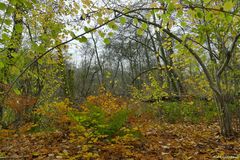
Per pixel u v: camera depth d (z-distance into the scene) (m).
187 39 6.86
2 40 3.73
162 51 14.45
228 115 7.55
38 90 9.45
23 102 7.61
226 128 7.49
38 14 6.30
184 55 8.34
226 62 7.13
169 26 4.01
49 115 8.09
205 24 6.26
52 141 6.41
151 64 30.08
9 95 6.63
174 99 13.96
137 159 5.10
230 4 3.29
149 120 10.27
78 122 6.08
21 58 3.66
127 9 4.38
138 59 32.16
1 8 3.22
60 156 4.95
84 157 5.02
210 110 12.16
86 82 33.72
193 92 13.85
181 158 5.23
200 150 5.90
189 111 12.31
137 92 13.55
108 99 10.19
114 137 5.94
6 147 5.79
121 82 34.25
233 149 6.01
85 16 4.00
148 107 12.52
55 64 9.58
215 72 7.70
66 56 10.06
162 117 12.19
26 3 3.39
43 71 9.33
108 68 39.00
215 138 7.32
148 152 5.66
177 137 7.61
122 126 6.26
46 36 3.96
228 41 7.95
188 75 13.09
